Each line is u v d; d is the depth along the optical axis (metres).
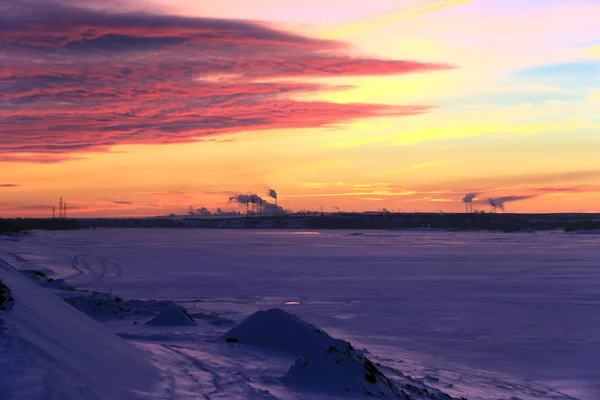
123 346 8.74
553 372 15.27
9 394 5.04
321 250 86.62
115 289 34.12
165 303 21.77
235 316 23.28
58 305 8.18
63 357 6.38
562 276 44.34
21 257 63.19
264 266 53.50
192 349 12.07
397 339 19.41
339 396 9.04
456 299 30.34
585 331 21.22
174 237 168.00
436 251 85.06
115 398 6.38
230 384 8.71
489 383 13.23
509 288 35.84
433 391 11.26
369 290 34.38
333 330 20.95
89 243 111.25
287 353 12.62
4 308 6.60
